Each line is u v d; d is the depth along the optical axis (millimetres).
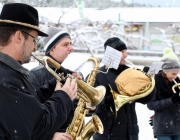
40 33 2283
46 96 2775
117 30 18031
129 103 3873
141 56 19312
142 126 6996
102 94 2820
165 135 4539
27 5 2170
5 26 2109
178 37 21062
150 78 3838
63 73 2467
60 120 2150
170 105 4441
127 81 3680
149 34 24391
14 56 2137
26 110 1968
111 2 26906
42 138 2098
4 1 6918
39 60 2393
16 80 2031
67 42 3334
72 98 2295
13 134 1928
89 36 16812
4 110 1923
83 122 3062
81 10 17703
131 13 24469
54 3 17188
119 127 3791
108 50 3680
